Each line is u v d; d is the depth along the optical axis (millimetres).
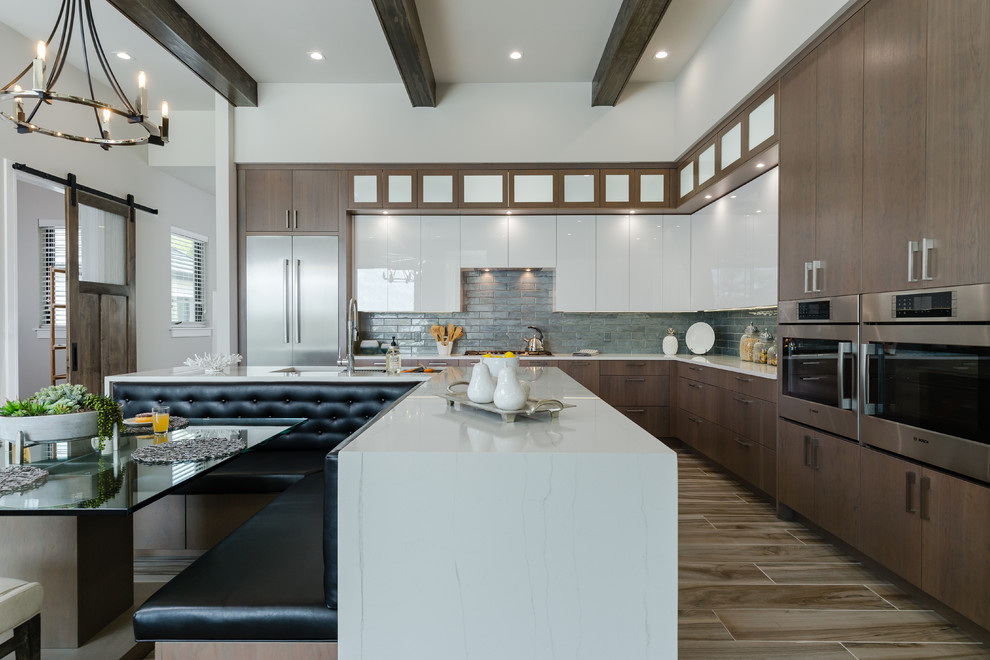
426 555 1188
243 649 1273
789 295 3084
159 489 1458
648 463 1178
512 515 1178
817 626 2010
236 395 3033
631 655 1183
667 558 1182
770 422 3277
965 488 1862
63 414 1926
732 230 4227
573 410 1697
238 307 5078
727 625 2016
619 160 5066
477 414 1638
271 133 5055
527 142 5082
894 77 2225
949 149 1934
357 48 4391
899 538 2191
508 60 4625
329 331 5090
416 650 1194
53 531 1852
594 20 3971
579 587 1181
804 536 2885
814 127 2824
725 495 3605
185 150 5699
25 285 6027
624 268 5266
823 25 2678
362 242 5250
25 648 1381
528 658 1188
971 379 1834
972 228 1833
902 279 2182
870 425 2371
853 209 2502
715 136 4129
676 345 5387
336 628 1235
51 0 3682
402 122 5070
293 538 1632
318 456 2914
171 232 6176
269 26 4047
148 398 3031
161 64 4578
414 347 5613
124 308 5293
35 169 4191
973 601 1834
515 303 5656
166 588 1319
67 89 4598
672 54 4512
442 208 5094
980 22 1799
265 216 5082
